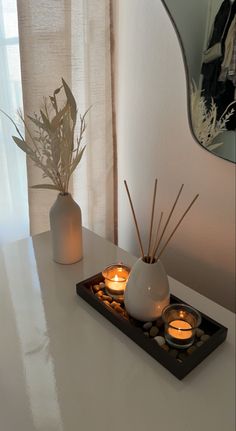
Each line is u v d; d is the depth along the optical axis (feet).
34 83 3.72
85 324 2.50
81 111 4.22
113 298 2.69
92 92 4.20
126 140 4.53
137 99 4.13
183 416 1.84
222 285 3.82
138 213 4.70
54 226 3.05
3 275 3.05
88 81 4.13
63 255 3.17
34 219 4.30
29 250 3.47
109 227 5.00
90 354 2.24
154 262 2.33
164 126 3.88
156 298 2.30
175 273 4.34
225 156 3.28
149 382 2.04
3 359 2.20
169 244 4.30
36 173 4.02
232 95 3.00
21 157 4.64
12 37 3.95
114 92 4.37
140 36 3.82
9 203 4.90
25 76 3.66
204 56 3.10
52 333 2.42
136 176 4.55
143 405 1.90
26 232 5.13
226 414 1.85
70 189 4.45
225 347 2.29
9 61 4.07
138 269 2.32
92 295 2.65
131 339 2.35
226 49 2.91
